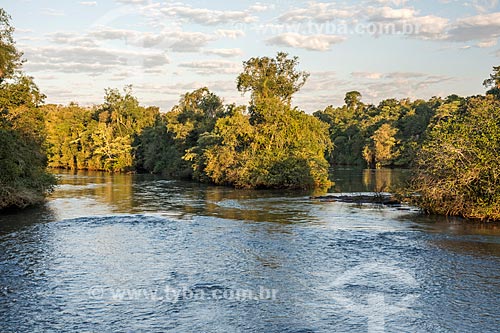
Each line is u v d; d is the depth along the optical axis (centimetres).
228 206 3553
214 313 1330
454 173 2825
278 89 6362
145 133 9162
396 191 3497
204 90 8450
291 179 5022
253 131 5403
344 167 10550
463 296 1448
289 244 2170
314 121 5684
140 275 1684
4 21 3597
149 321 1278
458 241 2203
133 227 2636
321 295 1465
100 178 7056
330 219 2888
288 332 1205
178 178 7050
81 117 10662
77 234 2430
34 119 3875
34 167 3672
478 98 6969
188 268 1772
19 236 2373
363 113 13750
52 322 1270
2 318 1297
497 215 2708
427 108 10662
